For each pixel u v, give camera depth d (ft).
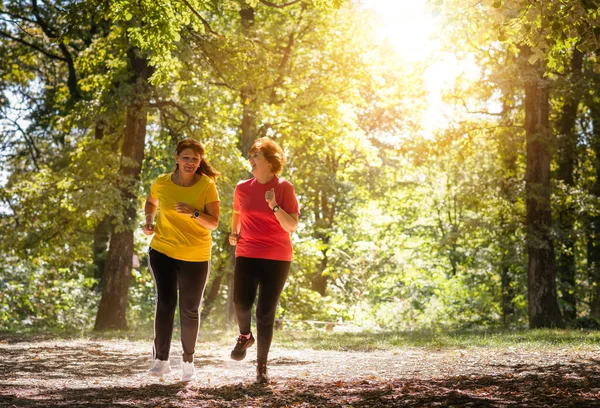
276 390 18.75
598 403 15.51
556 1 23.53
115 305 59.41
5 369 25.36
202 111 60.18
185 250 20.48
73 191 58.39
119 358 31.68
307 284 111.75
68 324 66.03
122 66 59.62
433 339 42.57
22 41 72.69
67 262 67.21
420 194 111.34
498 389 18.11
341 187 104.47
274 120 68.74
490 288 82.79
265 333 20.34
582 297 76.33
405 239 104.94
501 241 68.85
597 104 68.18
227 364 28.14
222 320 88.48
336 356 31.99
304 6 70.08
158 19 33.47
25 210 62.34
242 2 59.00
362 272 96.78
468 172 79.61
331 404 16.38
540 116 63.52
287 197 20.56
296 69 70.59
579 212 67.82
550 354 30.14
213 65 51.24
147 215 20.95
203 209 20.67
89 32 76.07
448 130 67.87
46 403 16.63
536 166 63.57
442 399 16.53
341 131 71.05
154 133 71.10
